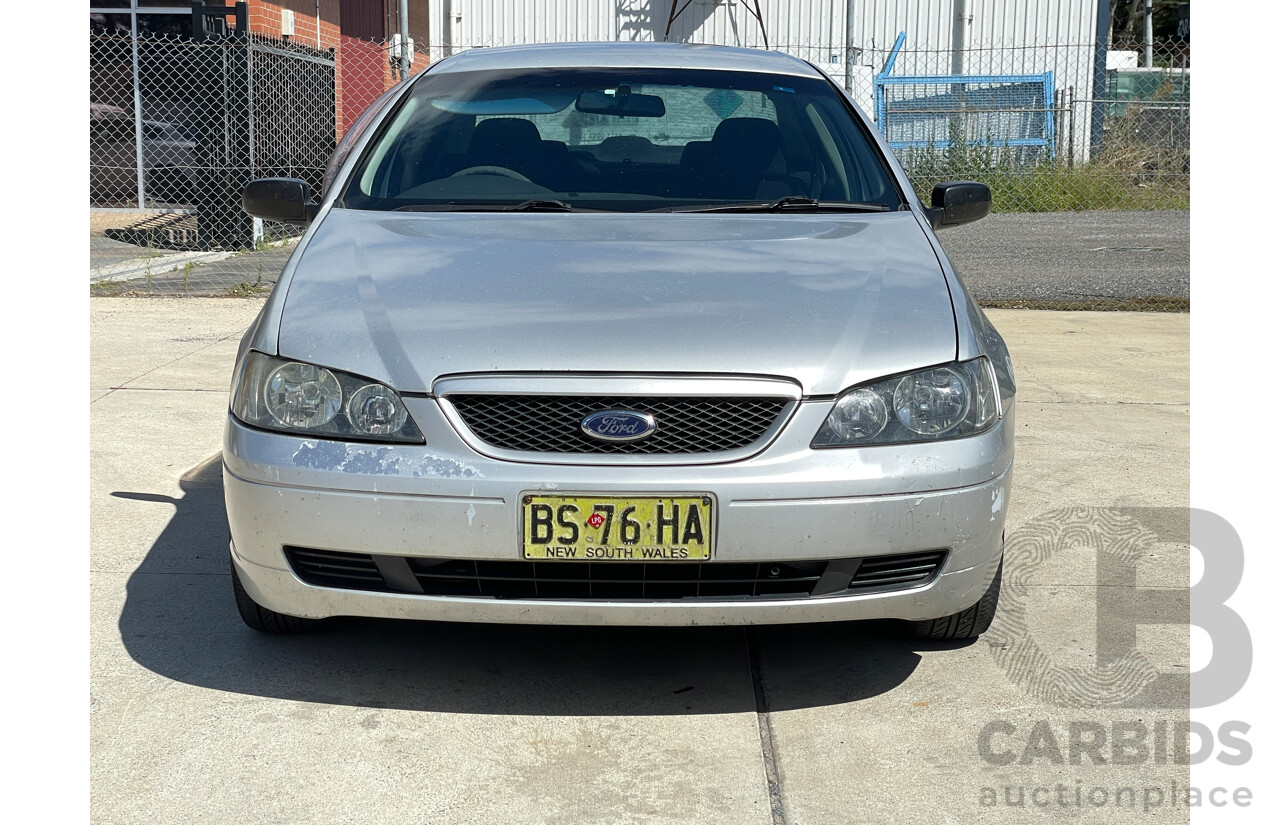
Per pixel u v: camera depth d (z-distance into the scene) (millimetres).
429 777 2340
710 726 2559
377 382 2461
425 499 2391
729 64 3928
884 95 17828
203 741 2457
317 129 12750
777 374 2441
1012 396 2799
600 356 2441
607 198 3330
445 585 2482
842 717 2605
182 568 3396
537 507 2379
